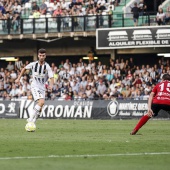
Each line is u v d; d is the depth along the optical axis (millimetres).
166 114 62688
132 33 74812
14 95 76625
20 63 86750
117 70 74500
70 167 21328
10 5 84188
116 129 44156
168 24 75062
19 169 20844
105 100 65938
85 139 33500
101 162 22891
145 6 77562
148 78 71500
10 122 56438
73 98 70938
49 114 67438
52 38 80875
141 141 32125
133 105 64812
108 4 79938
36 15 81438
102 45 76000
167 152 26500
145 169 21031
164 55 77125
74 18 78375
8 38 81438
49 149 27703
